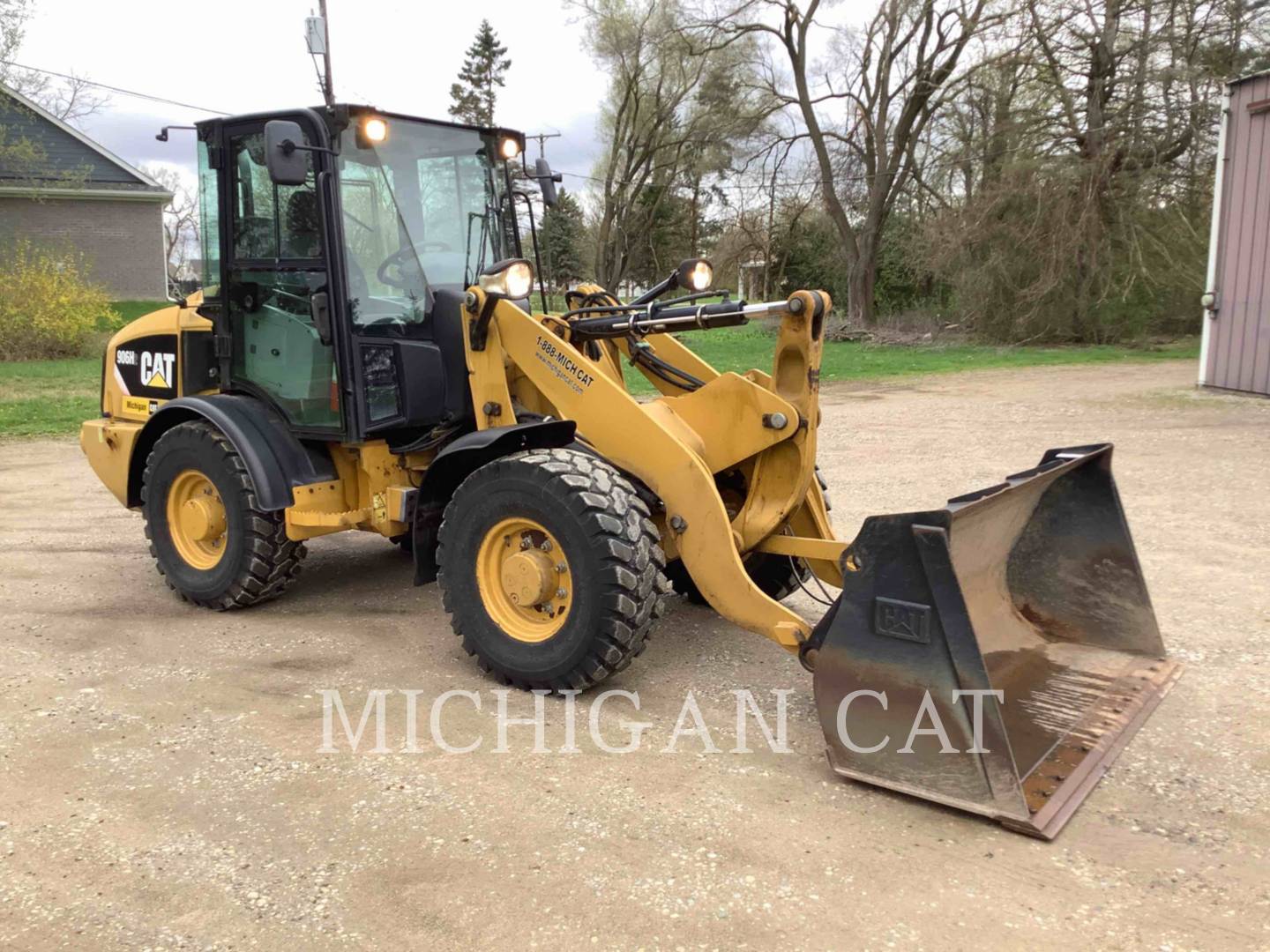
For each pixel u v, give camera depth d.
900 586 3.01
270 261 4.69
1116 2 20.67
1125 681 3.79
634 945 2.38
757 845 2.81
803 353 3.86
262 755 3.38
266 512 4.76
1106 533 4.05
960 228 23.44
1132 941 2.38
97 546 6.39
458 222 4.91
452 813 2.99
